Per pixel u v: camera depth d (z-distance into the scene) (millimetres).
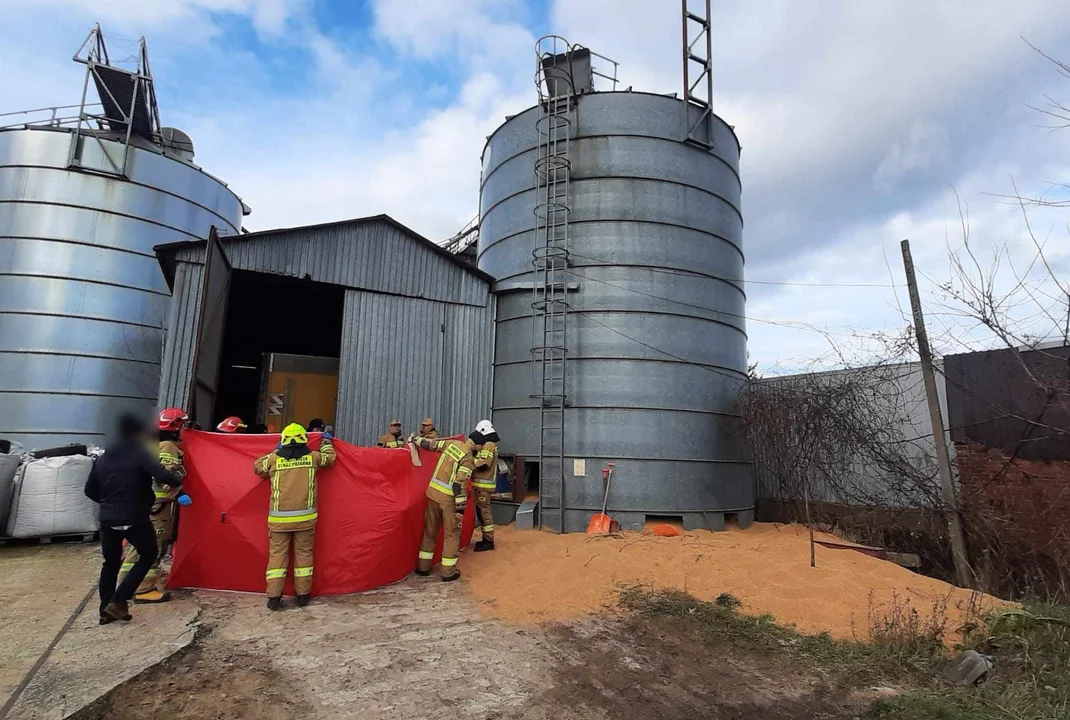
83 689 4238
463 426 12203
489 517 9188
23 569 7723
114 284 15672
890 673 5141
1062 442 9102
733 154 13734
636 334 11461
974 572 9031
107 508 5473
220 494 6762
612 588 7242
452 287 12570
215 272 9586
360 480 7219
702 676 5027
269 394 11758
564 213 12070
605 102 12375
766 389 12438
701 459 11477
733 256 13117
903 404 11492
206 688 4410
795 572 7672
